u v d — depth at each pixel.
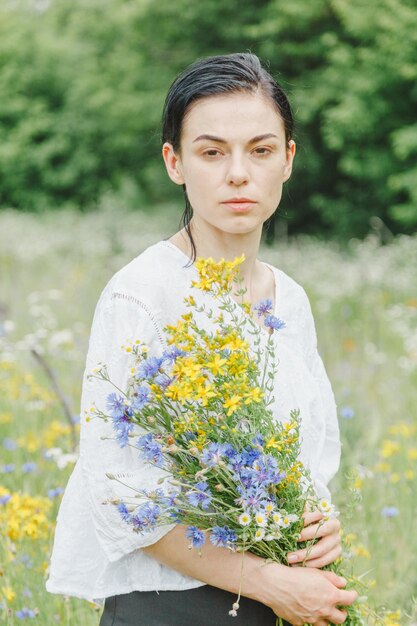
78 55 21.14
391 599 3.05
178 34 17.12
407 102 14.06
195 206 1.83
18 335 6.62
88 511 1.82
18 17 22.19
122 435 1.62
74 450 3.58
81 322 7.34
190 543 1.65
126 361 1.73
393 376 5.97
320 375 2.08
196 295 1.80
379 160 14.33
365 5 13.77
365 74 13.77
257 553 1.72
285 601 1.69
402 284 9.29
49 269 10.81
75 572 1.83
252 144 1.78
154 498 1.61
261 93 1.80
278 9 14.88
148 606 1.78
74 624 2.56
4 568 2.69
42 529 2.91
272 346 1.83
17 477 3.68
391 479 3.77
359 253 11.12
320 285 9.27
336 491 3.48
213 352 1.64
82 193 20.77
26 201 20.75
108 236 13.81
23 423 4.41
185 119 1.80
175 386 1.59
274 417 1.82
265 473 1.60
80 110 20.23
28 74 20.80
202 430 1.64
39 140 20.78
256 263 1.99
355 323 7.76
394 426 4.49
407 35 13.27
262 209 1.81
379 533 3.44
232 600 1.76
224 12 15.94
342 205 15.32
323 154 15.59
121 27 19.23
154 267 1.81
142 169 20.03
